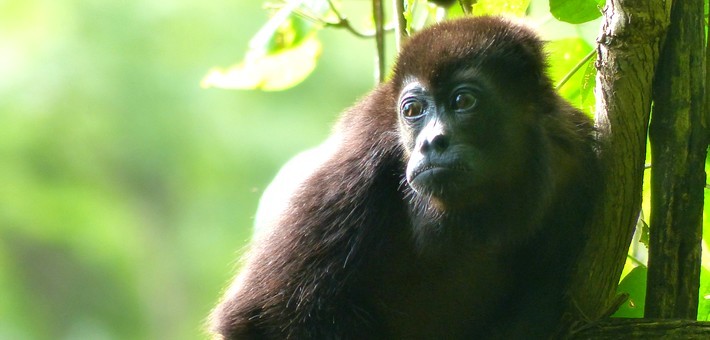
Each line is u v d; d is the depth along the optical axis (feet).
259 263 31.76
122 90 103.40
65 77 102.83
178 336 106.73
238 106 102.58
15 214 106.42
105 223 106.22
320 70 100.53
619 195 27.43
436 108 29.96
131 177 105.40
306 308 30.76
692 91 27.84
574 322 27.91
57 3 102.73
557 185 30.76
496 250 31.17
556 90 31.81
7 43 102.17
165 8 103.65
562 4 32.53
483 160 29.53
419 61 30.48
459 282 32.01
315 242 31.14
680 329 26.71
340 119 34.14
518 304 31.48
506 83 30.32
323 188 31.63
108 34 103.60
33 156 104.63
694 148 27.81
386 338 32.73
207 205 104.01
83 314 109.50
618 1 26.99
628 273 31.53
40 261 109.91
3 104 102.68
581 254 28.58
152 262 106.83
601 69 27.61
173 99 103.24
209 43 103.24
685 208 27.73
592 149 30.30
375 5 36.55
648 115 27.30
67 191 105.60
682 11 27.76
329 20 38.47
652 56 27.07
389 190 31.58
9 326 108.37
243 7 103.30
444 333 32.96
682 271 27.76
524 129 30.58
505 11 34.45
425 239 31.01
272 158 101.40
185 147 103.19
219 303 33.96
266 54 38.81
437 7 37.11
